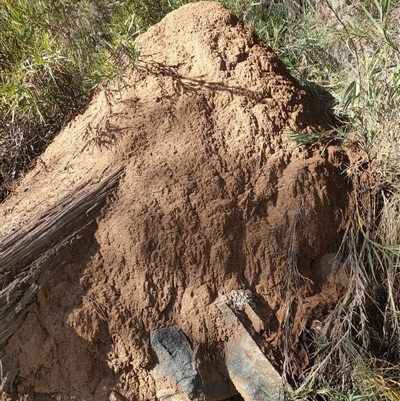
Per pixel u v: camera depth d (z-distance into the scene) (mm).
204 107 1759
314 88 2252
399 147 1758
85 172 1720
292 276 1627
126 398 1547
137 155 1689
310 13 2578
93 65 2223
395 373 1620
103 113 1825
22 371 1522
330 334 1607
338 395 1556
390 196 1740
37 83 2135
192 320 1566
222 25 1932
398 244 1674
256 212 1646
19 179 1982
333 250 1695
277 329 1597
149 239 1577
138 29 2316
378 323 1692
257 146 1711
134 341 1546
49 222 1571
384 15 1739
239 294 1597
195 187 1631
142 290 1561
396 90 1788
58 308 1542
